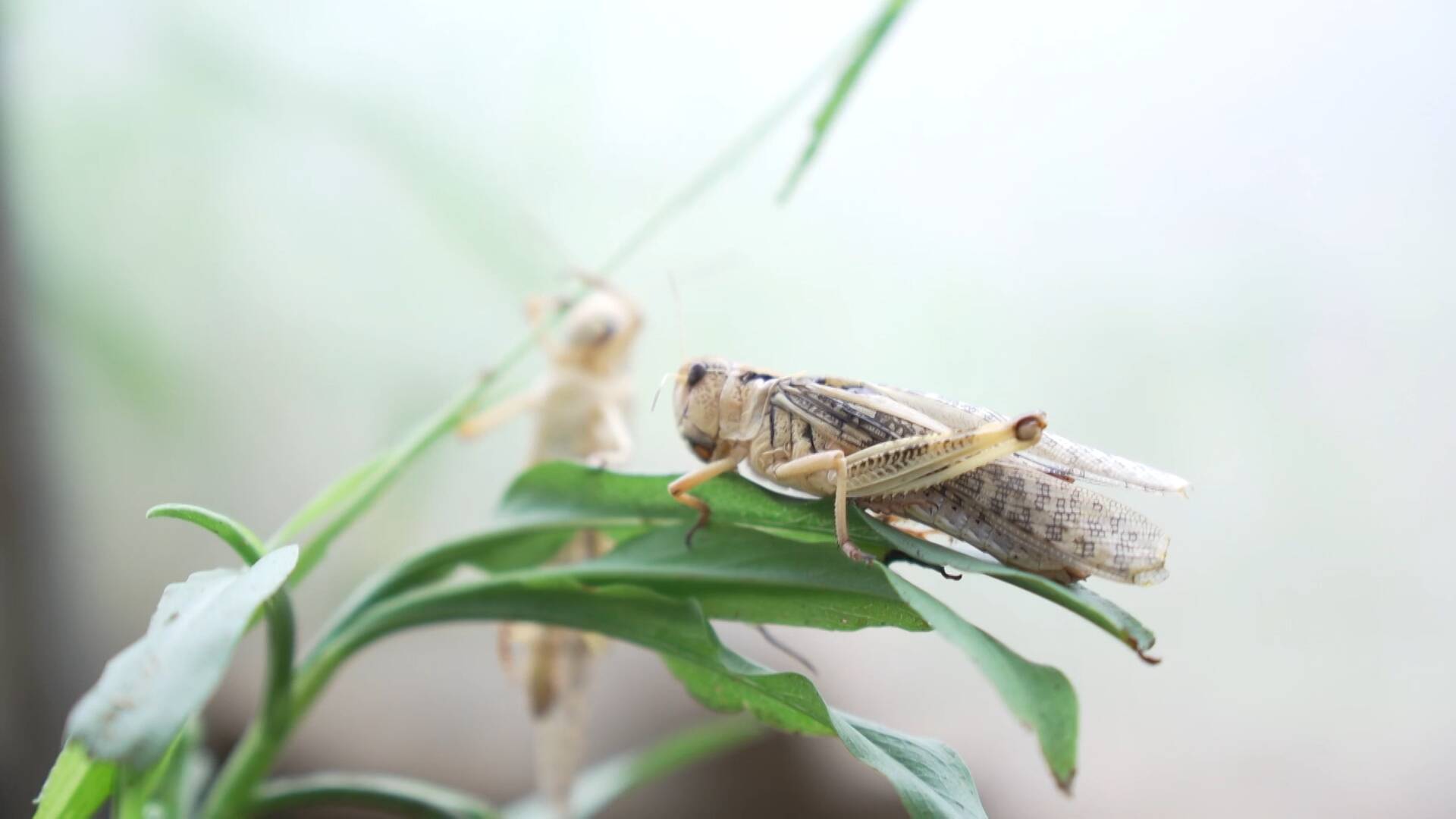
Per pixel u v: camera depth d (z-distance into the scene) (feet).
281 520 1.68
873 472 0.79
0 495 1.35
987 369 1.49
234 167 1.56
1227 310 1.41
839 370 1.53
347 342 1.65
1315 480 1.39
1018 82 1.48
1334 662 1.35
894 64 1.50
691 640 0.76
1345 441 1.38
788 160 1.54
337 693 1.48
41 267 1.44
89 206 1.49
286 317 1.63
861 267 1.53
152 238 1.54
